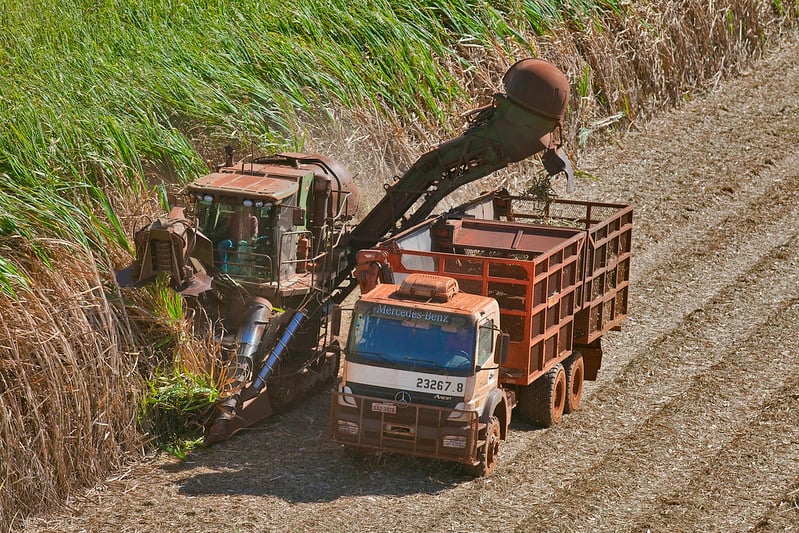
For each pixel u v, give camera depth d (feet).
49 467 158.30
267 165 204.54
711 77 394.93
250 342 182.91
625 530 153.07
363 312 169.07
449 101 310.45
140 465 172.45
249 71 273.13
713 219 299.38
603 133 348.38
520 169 314.55
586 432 189.26
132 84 243.40
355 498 161.17
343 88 283.59
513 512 157.38
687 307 249.14
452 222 208.85
